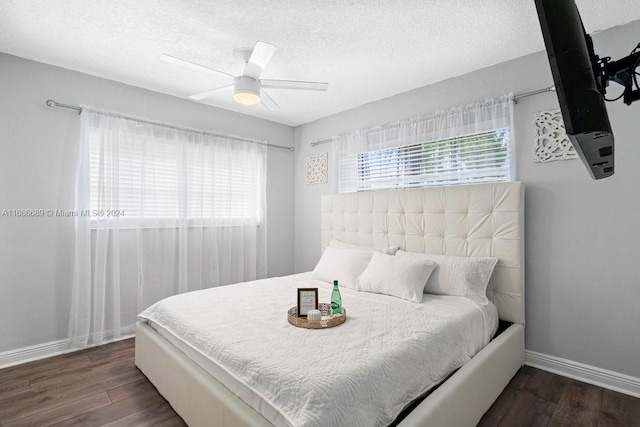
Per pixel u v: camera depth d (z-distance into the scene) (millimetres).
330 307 2107
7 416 1854
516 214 2406
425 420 1361
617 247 2129
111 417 1841
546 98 2400
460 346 1867
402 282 2398
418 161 3086
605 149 835
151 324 2324
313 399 1177
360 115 3648
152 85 3107
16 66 2531
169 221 3277
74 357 2605
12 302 2508
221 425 1444
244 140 3857
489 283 2539
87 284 2752
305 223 4320
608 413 1887
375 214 3262
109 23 2105
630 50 2096
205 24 2115
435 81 2998
